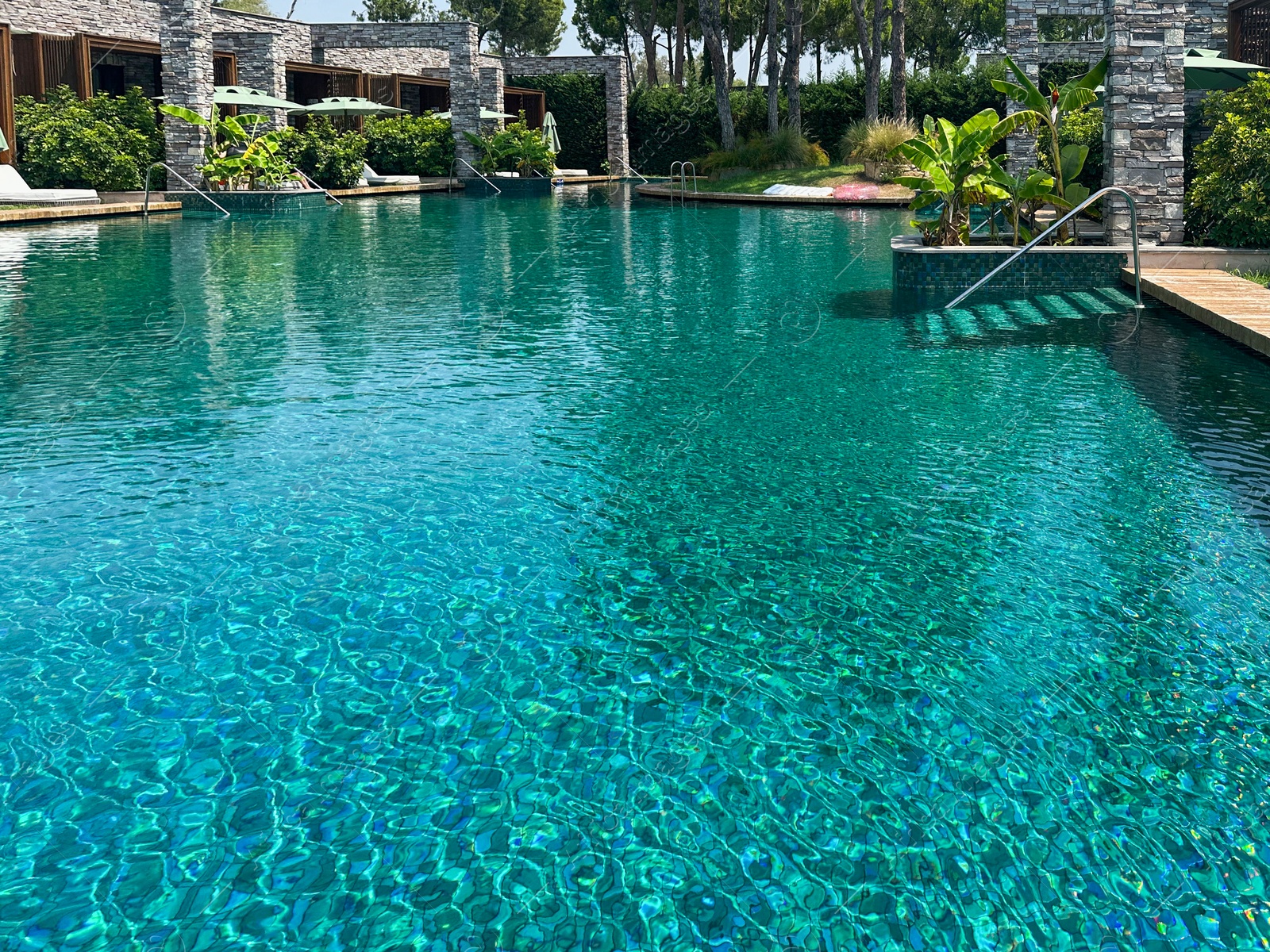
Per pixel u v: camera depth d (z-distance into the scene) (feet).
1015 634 13.76
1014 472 20.04
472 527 17.56
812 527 17.52
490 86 131.13
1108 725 11.65
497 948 8.55
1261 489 18.99
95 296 41.06
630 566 16.01
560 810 10.31
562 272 49.06
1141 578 15.38
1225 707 11.98
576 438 22.45
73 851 9.77
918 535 17.12
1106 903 9.02
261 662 13.17
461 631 13.94
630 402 25.32
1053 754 11.14
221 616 14.38
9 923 8.87
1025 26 80.84
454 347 31.96
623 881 9.32
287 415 24.27
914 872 9.43
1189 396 25.23
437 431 22.98
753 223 73.97
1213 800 10.36
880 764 11.00
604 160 143.95
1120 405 24.58
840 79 124.57
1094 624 14.01
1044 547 16.52
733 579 15.52
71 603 14.75
